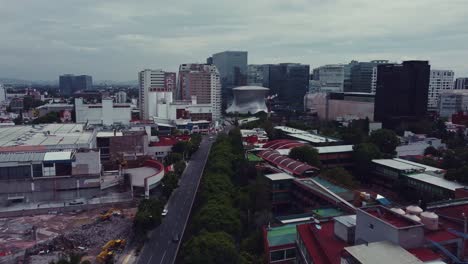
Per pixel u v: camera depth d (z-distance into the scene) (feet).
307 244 291.58
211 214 426.51
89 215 530.68
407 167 626.23
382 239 254.06
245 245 392.88
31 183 562.25
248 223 457.68
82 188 581.94
